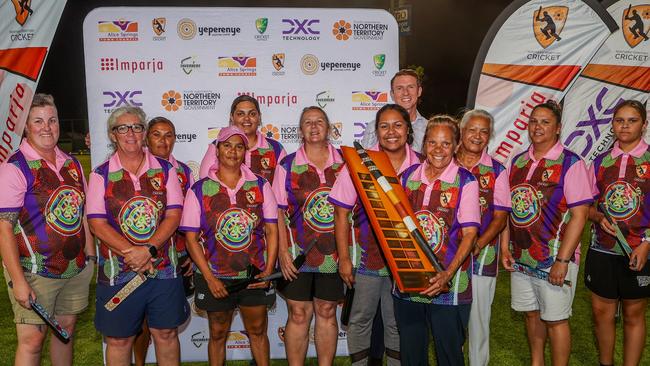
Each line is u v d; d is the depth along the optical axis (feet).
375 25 14.99
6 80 13.75
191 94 14.70
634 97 16.46
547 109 11.90
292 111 14.98
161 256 11.17
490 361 14.78
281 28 14.78
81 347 15.85
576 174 11.67
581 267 24.02
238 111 13.65
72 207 11.05
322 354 12.81
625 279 12.35
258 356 12.46
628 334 12.61
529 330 13.02
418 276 9.75
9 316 18.15
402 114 11.42
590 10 15.29
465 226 10.34
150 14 14.43
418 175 10.81
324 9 14.83
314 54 14.90
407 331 10.78
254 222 11.85
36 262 10.79
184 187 13.56
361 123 15.15
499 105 15.72
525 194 12.19
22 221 10.68
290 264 12.55
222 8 14.58
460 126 12.26
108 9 14.32
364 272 11.94
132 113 10.93
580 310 18.53
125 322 11.03
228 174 11.84
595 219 12.64
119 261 10.96
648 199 12.05
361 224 11.91
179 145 14.82
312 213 12.52
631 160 12.25
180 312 11.50
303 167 12.65
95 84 14.43
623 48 16.26
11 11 13.67
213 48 14.66
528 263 12.21
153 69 14.53
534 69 15.56
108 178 10.89
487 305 12.33
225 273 11.77
